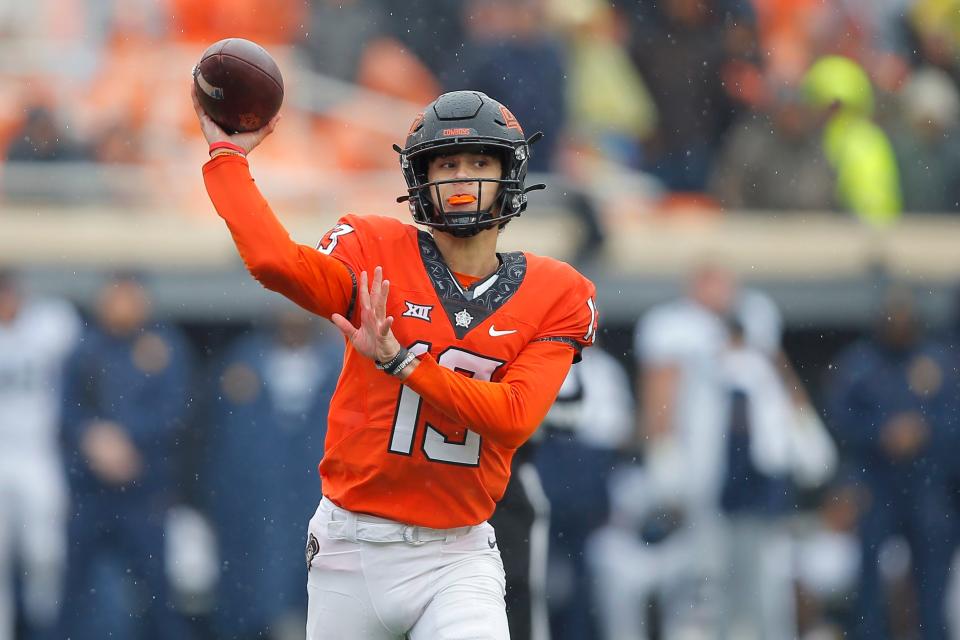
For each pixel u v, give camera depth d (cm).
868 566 3225
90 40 3731
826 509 3259
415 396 1373
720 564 3062
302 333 3016
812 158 3850
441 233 1415
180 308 3575
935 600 3244
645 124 3884
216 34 3762
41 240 3550
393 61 3878
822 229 3828
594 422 2892
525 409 1349
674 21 3900
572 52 3841
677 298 3709
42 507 2947
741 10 3944
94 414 2959
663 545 3061
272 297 3597
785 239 3803
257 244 1294
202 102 1326
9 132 3662
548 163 3694
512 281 1408
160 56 3734
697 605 3061
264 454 2973
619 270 3700
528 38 3694
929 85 4056
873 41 4097
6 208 3569
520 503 1864
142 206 3634
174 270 3578
